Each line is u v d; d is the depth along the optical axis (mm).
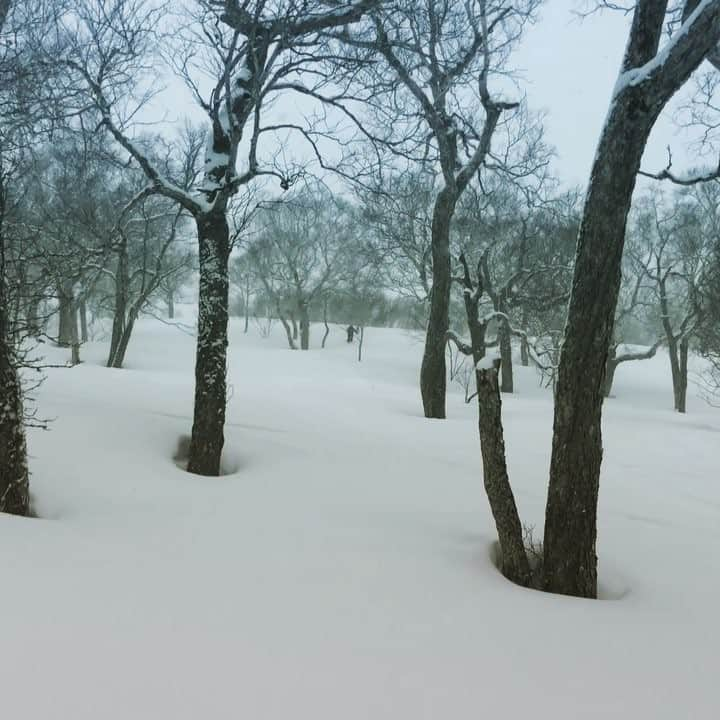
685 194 28141
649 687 3359
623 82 4953
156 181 8477
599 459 5141
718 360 26250
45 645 3203
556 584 5078
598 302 5066
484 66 15148
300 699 2969
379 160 10289
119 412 9922
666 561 6031
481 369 5262
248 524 5781
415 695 3082
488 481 5309
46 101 8898
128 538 5031
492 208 24484
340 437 11102
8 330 6672
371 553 5234
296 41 8477
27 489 5738
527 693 3191
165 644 3348
